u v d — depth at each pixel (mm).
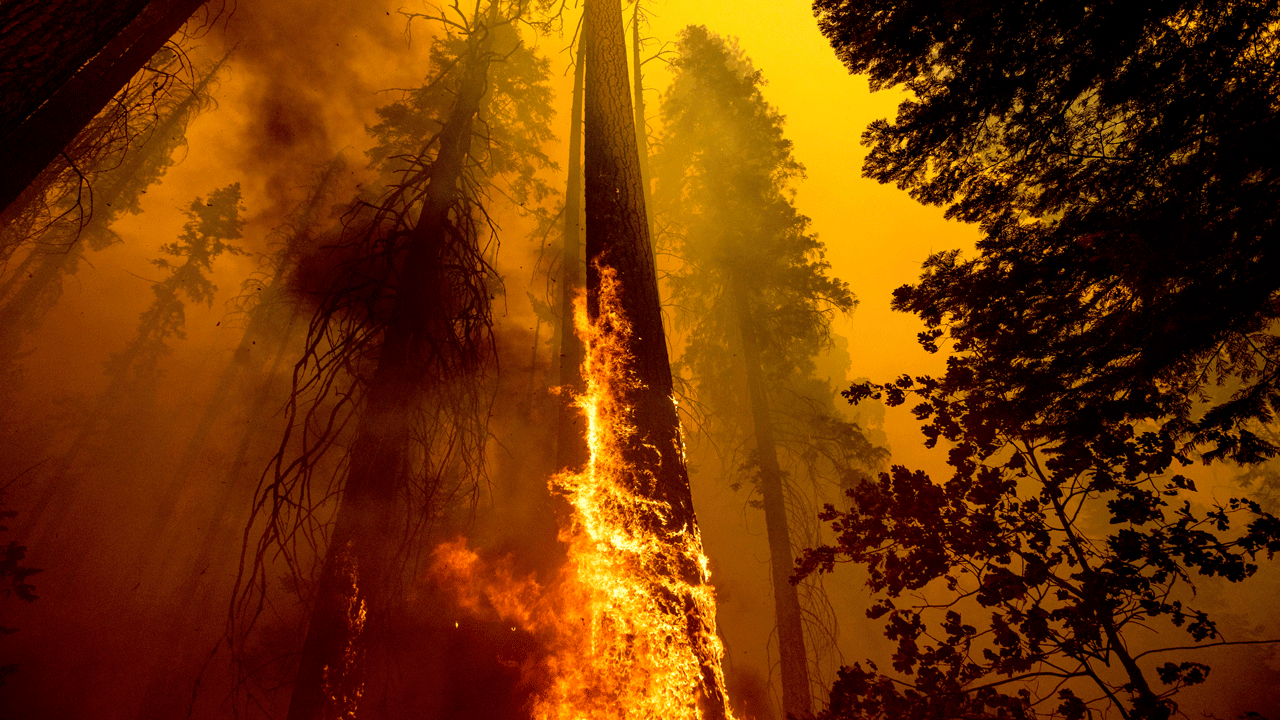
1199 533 3266
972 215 4371
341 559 5844
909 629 3660
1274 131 2762
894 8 4078
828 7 4367
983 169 4242
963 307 4141
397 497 6492
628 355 4215
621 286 4508
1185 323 3148
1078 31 3479
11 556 5320
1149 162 3387
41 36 3277
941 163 4379
